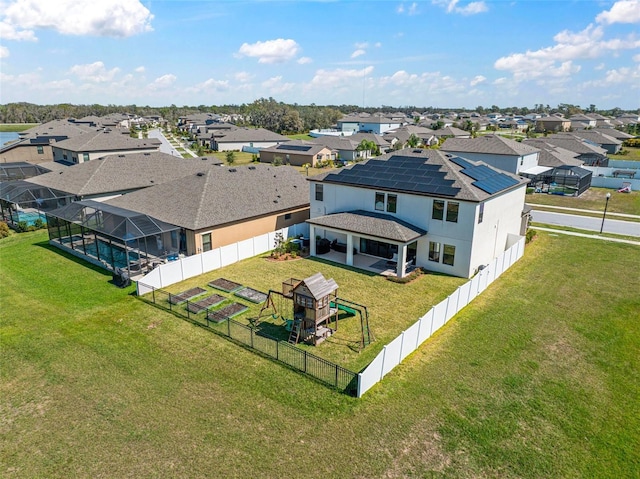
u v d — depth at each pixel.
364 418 15.04
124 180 43.38
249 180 38.38
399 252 27.34
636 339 20.64
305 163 85.44
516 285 26.95
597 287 26.70
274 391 16.47
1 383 17.02
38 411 15.42
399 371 17.81
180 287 26.59
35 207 42.28
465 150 62.03
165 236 32.22
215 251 29.42
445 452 13.60
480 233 27.91
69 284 26.62
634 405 15.97
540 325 21.91
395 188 29.44
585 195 56.72
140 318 22.31
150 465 13.02
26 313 22.81
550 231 39.81
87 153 57.09
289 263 30.88
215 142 110.31
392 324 21.88
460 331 21.20
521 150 59.56
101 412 15.34
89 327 21.36
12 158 66.44
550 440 14.19
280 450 13.60
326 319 20.92
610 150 95.94
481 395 16.36
